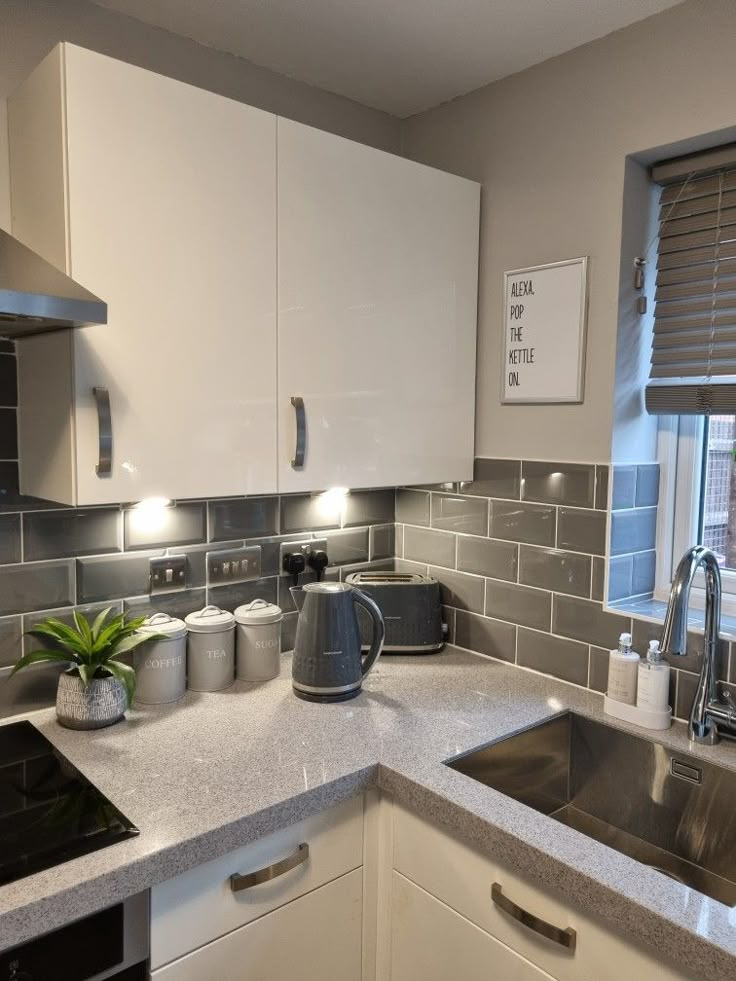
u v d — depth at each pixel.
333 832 1.35
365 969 1.45
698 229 1.62
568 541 1.78
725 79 1.46
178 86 1.36
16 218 1.46
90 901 1.02
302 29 1.66
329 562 2.07
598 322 1.70
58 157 1.26
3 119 1.47
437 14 1.59
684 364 1.67
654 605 1.76
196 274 1.41
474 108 1.95
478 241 1.94
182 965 1.16
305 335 1.59
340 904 1.38
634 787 1.54
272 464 1.56
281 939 1.29
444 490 2.07
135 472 1.37
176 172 1.37
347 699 1.67
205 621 1.69
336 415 1.66
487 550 1.97
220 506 1.83
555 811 1.61
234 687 1.72
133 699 1.56
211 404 1.45
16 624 1.54
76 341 1.28
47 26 1.51
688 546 1.78
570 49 1.72
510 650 1.93
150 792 1.25
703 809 1.42
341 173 1.62
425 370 1.83
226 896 1.20
